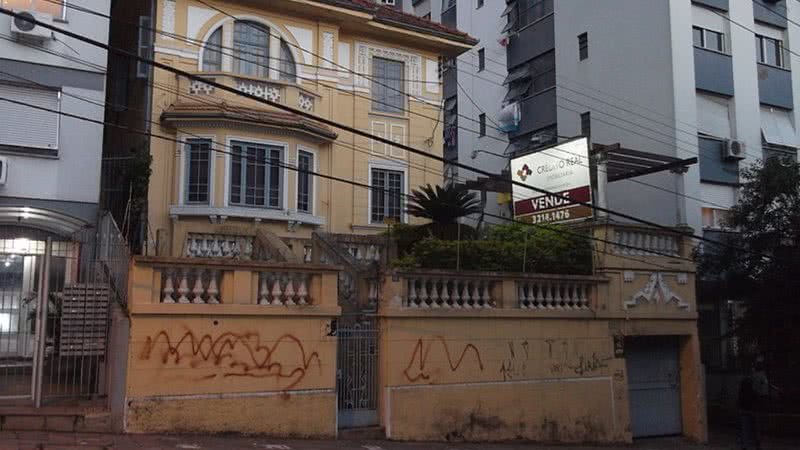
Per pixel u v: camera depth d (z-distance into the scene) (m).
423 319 13.41
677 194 21.00
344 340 12.85
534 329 14.84
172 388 10.95
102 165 18.36
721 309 23.06
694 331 17.70
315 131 19.39
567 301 15.62
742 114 24.95
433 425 13.23
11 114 15.86
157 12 18.52
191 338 11.18
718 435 19.22
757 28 26.30
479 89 33.31
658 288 17.17
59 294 11.47
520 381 14.46
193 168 18.17
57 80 16.34
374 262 15.59
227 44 19.27
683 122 23.38
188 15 18.94
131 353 10.74
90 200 16.38
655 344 17.62
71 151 16.34
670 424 17.53
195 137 18.08
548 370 14.91
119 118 20.94
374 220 21.03
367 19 20.84
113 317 11.52
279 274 12.06
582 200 18.98
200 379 11.17
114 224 14.06
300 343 12.06
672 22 23.81
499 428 14.02
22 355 11.09
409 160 21.83
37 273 11.48
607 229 16.58
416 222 21.47
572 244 16.59
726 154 24.12
